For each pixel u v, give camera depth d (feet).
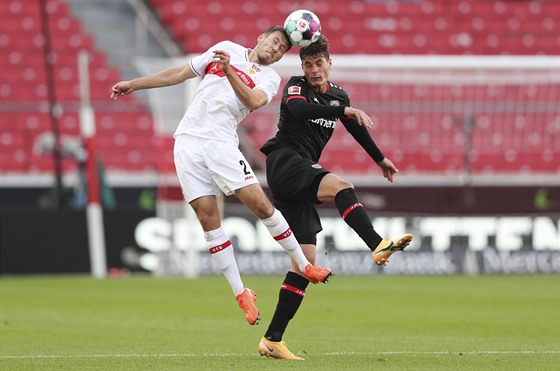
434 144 264.31
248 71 93.66
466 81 241.55
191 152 93.30
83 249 231.91
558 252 240.12
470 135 258.98
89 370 85.05
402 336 123.03
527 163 263.49
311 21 92.17
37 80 309.42
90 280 217.36
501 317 147.54
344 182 91.30
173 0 331.57
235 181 91.76
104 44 323.16
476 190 241.14
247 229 232.53
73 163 282.97
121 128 294.05
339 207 90.58
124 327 132.26
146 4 332.60
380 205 239.91
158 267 233.76
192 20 326.85
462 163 262.47
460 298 177.99
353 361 91.61
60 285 203.82
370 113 263.49
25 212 230.07
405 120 264.31
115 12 332.19
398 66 220.02
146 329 129.90
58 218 231.09
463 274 238.07
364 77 238.48
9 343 112.06
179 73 95.04
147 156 290.76
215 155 92.32
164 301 171.22
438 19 331.36
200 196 93.45
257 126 250.57
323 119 95.09
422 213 240.73
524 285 206.39
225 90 93.09
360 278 225.76
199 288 197.36
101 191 242.78
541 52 328.49
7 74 309.22
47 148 284.00
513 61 220.64
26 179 265.95
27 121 294.87
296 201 93.86
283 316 94.48
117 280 217.56
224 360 92.99
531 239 240.12
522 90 260.83
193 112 94.12
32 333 123.65
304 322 140.77
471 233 239.91
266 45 93.61
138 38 326.24
